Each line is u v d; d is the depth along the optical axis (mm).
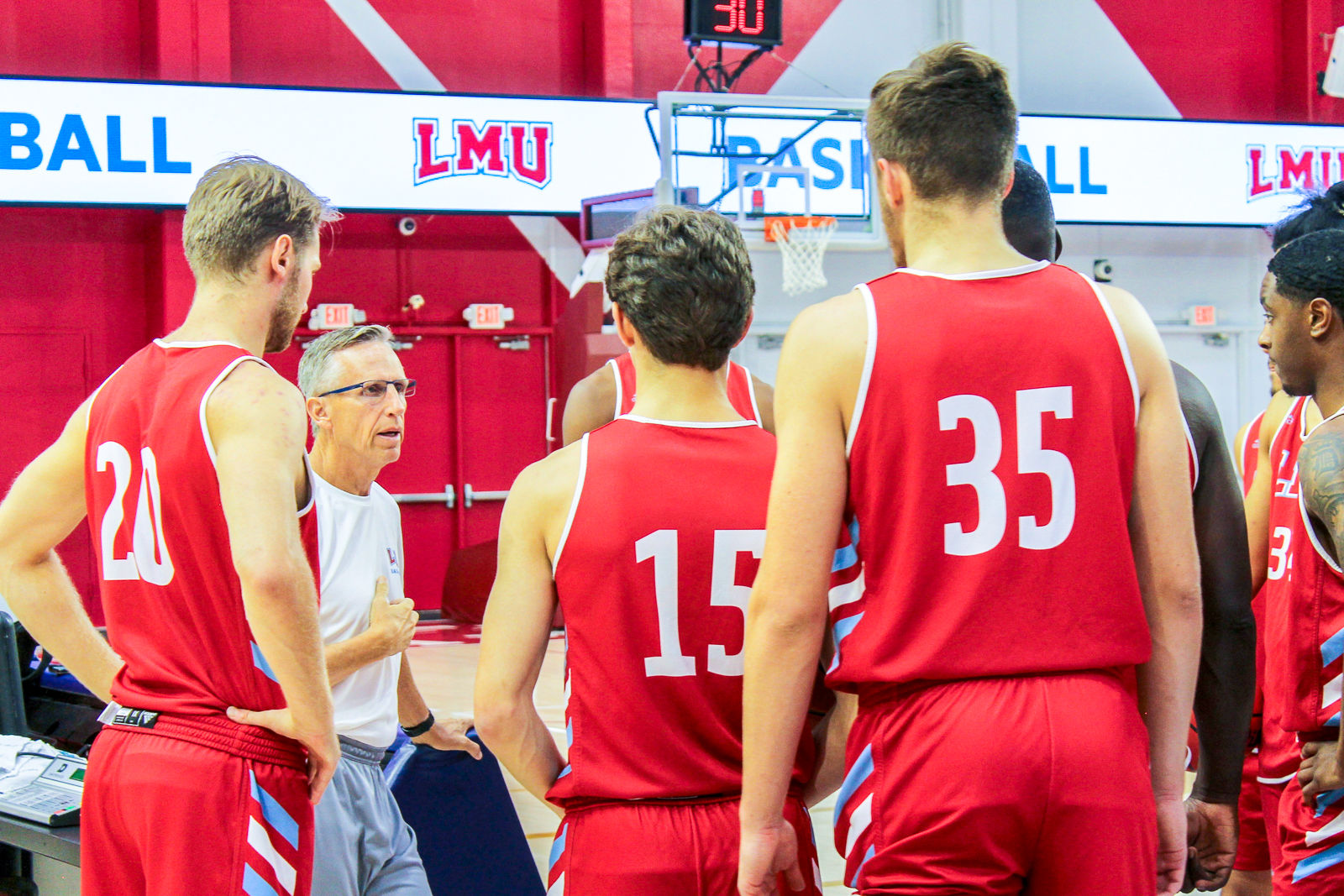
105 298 27891
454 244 30391
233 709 5520
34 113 25281
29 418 27391
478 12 30422
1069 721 4406
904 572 4539
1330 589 6781
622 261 5227
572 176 28578
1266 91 34875
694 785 5066
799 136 28500
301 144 26891
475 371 30625
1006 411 4512
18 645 10273
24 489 6023
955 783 4379
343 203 27188
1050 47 33562
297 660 5266
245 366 5516
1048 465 4516
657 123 28953
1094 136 31484
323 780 5727
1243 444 9828
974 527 4500
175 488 5406
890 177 4855
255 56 28875
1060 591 4500
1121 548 4570
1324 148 33062
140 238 28109
